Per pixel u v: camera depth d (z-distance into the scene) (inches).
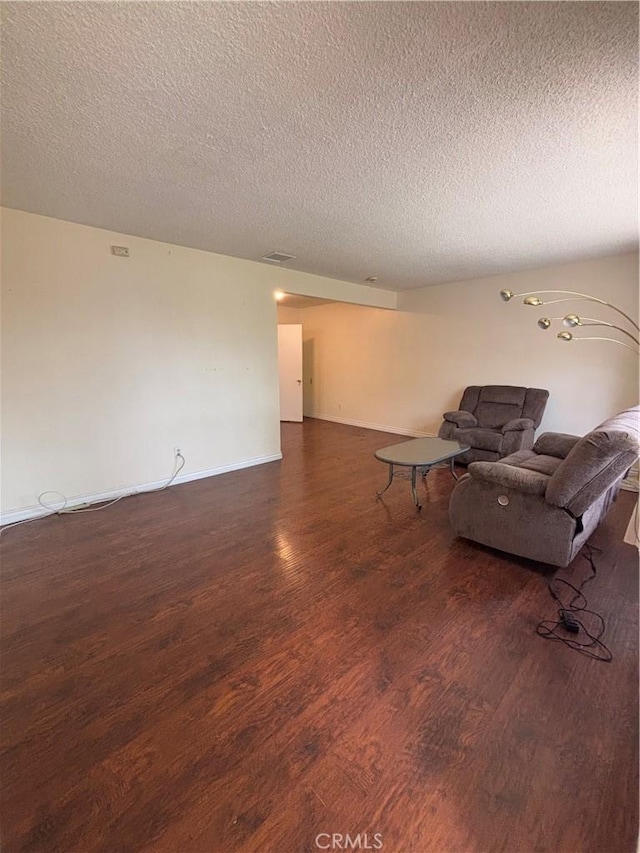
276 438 193.8
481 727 54.1
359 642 70.2
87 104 62.4
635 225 121.2
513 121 67.3
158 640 70.9
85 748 51.1
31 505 123.0
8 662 65.8
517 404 185.9
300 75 55.8
